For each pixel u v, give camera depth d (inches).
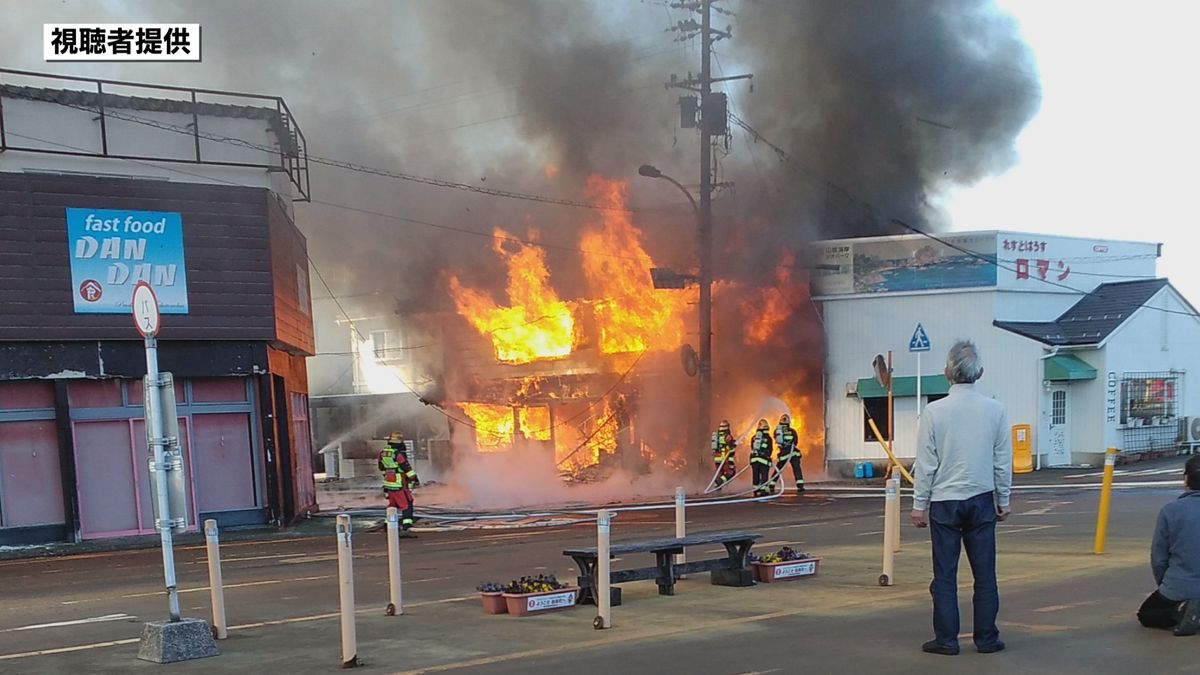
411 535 647.8
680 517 393.4
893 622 274.2
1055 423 1004.6
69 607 382.3
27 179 657.0
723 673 224.8
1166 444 1063.6
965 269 1029.8
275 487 736.3
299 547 603.5
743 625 280.5
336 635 291.4
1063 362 981.8
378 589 394.6
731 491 930.7
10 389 663.8
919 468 233.5
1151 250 1143.0
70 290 667.4
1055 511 597.0
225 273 718.5
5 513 657.0
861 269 1078.4
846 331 1088.2
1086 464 1002.7
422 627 299.6
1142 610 253.8
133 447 697.0
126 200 685.3
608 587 287.4
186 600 386.3
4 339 645.9
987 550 230.8
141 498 698.2
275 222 759.7
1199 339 1104.8
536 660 246.4
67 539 667.4
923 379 1042.1
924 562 400.2
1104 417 993.5
